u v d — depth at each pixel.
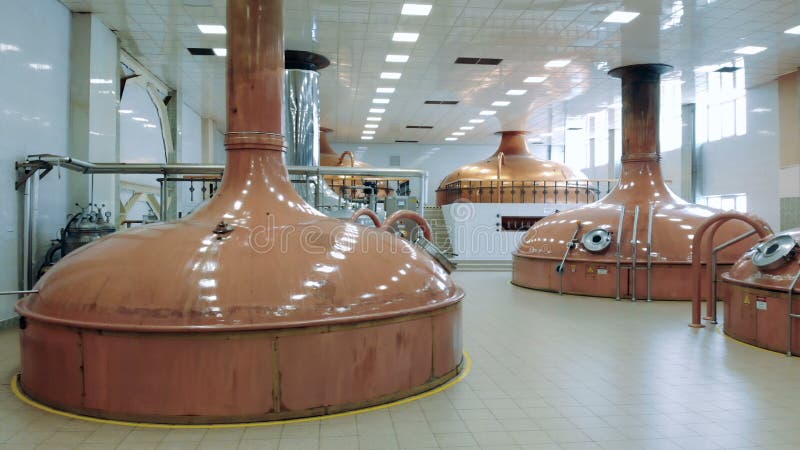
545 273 8.99
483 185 14.44
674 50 9.38
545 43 9.06
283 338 3.21
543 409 3.51
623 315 6.88
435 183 22.23
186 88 12.51
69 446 2.88
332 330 3.32
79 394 3.31
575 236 8.71
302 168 7.52
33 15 6.60
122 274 3.39
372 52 9.55
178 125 12.70
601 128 18.05
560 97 13.27
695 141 14.85
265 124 4.12
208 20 8.03
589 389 3.92
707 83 12.16
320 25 8.22
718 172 14.18
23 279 6.36
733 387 3.98
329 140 21.09
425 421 3.27
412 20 8.01
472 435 3.07
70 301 3.40
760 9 7.61
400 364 3.62
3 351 4.99
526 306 7.57
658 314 6.95
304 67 9.62
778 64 10.55
